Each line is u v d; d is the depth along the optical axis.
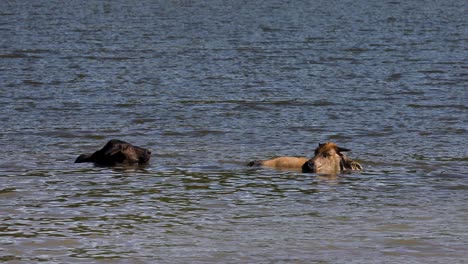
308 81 120.75
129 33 199.62
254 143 74.88
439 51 163.00
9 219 47.22
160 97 104.19
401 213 49.50
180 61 144.50
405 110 95.00
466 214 49.31
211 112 93.06
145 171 61.12
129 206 50.59
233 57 150.75
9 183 56.59
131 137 77.75
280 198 53.09
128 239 43.75
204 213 49.16
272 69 134.25
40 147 72.00
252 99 102.88
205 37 190.38
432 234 45.09
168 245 42.78
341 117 89.94
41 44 170.88
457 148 72.75
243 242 43.44
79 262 39.91
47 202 51.31
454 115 91.69
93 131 80.69
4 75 123.38
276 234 44.94
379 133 80.38
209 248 42.34
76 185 56.09
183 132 80.50
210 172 60.94
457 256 41.25
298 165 63.09
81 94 106.00
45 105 96.62
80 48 164.50
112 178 58.41
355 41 183.00
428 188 56.41
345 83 118.62
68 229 45.41
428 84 117.75
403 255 41.38
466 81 120.75
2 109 93.62
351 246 42.84
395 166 64.50
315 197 53.44
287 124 85.31
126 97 103.88
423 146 73.69
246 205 51.22
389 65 140.50
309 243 43.31
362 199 53.03
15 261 39.91
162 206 50.69
